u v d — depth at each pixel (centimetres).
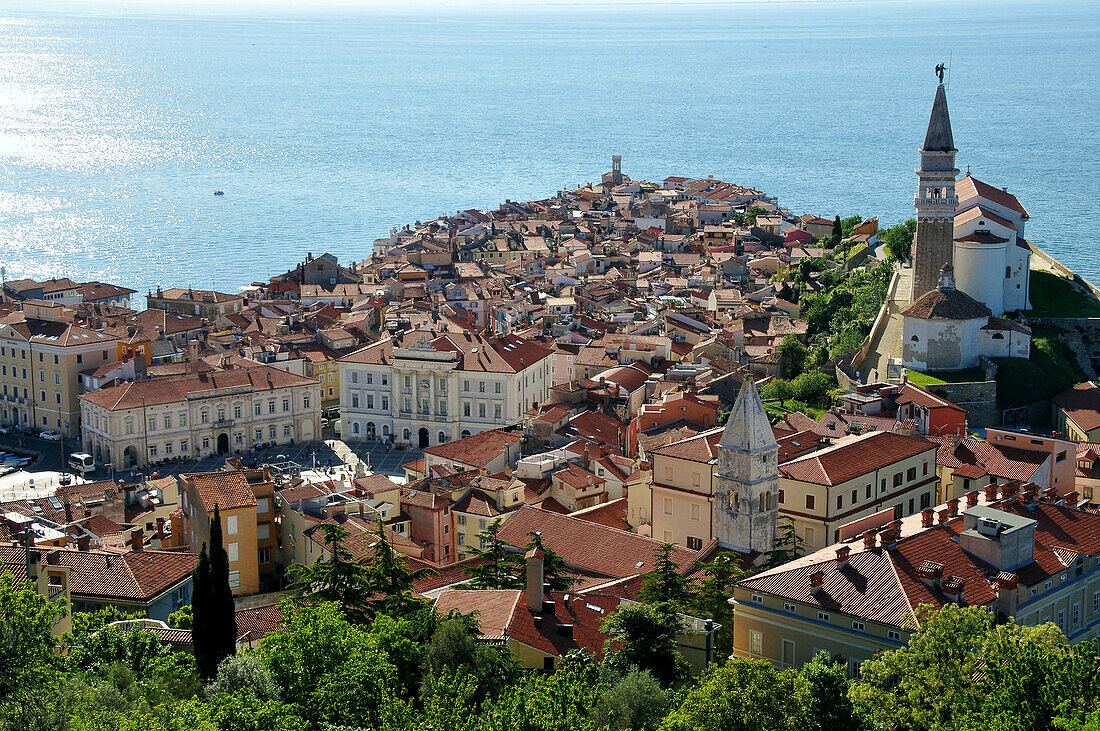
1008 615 12838
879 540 13525
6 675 11062
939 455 18950
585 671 12394
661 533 18212
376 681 12531
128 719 11044
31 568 14475
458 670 12731
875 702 11225
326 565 15612
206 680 13762
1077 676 10969
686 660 13838
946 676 11294
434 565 18425
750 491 16425
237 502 19300
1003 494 15450
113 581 16188
